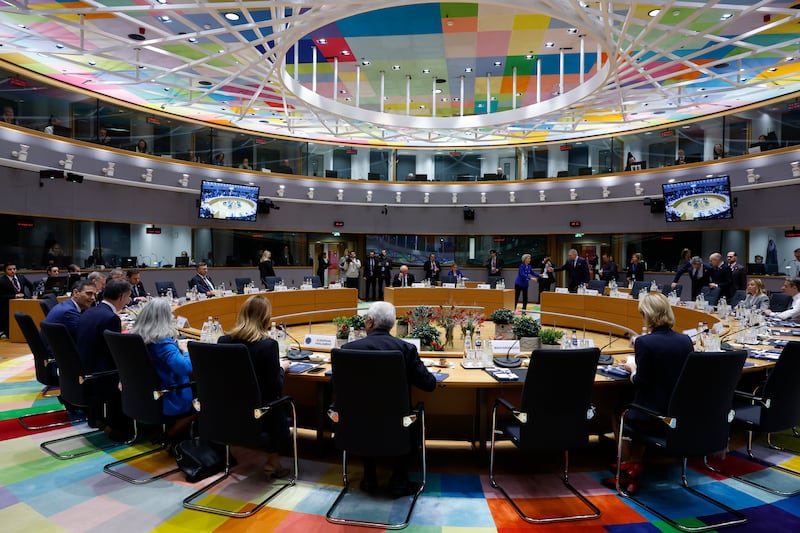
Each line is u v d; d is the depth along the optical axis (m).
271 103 13.06
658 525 2.80
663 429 3.06
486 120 10.41
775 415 3.19
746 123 12.02
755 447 4.01
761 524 2.81
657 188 13.50
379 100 13.02
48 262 10.66
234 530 2.71
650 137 14.01
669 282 13.30
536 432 2.96
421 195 16.02
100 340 3.80
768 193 11.26
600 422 4.05
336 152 16.12
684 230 12.91
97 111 11.62
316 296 11.13
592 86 8.27
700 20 8.29
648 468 3.62
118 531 2.68
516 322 5.51
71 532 2.66
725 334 5.15
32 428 4.27
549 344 5.21
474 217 15.86
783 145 11.18
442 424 3.98
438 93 12.36
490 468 3.32
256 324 3.27
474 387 3.53
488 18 8.12
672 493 3.21
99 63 10.12
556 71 10.66
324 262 14.84
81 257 11.43
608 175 14.34
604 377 3.49
